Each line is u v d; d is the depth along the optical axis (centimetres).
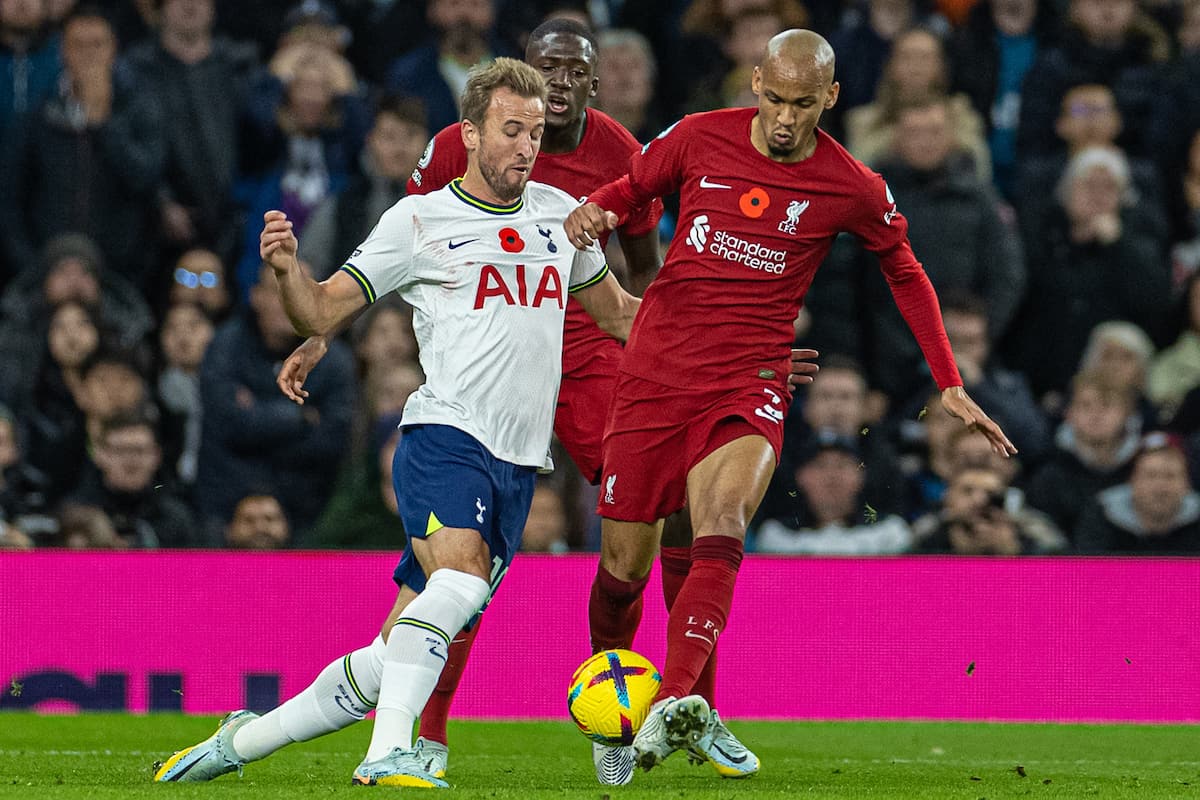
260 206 3962
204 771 1759
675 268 1922
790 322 1931
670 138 1928
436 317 1752
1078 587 2927
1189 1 4241
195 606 2861
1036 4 4250
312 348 1795
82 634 2842
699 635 1708
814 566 2934
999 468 3425
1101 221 3838
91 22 3900
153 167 3925
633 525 1984
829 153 1892
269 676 2858
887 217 1914
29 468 3362
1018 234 3891
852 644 2919
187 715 2795
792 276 1911
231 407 3422
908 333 3672
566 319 2219
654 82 4228
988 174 4009
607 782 1931
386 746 1628
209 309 3781
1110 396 3472
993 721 2895
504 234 1762
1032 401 3612
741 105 3938
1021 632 2920
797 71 1795
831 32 4284
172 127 3959
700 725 1550
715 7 4150
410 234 1755
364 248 1755
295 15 4212
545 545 3112
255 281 3944
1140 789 1889
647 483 1953
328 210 3753
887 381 3659
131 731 2592
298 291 1678
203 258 3800
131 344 3578
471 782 1969
